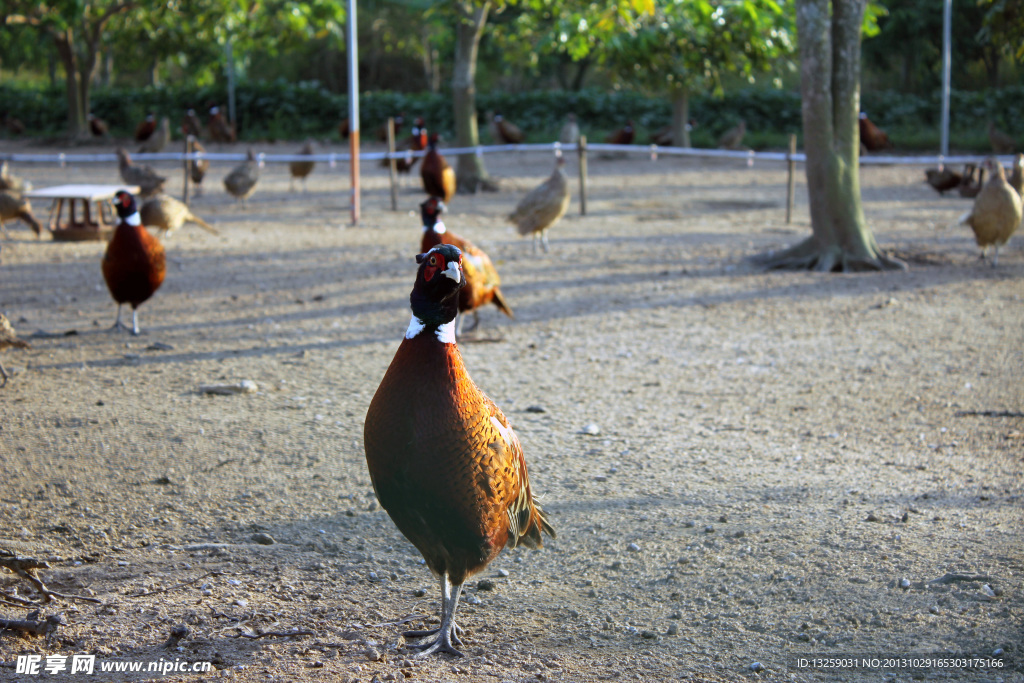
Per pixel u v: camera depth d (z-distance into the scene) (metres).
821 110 12.07
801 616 3.83
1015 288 11.00
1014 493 5.12
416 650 3.53
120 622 3.69
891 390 7.21
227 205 18.98
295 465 5.53
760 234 15.44
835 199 12.27
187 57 39.34
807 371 7.78
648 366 7.95
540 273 12.10
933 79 39.50
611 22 9.73
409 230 15.70
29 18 30.98
